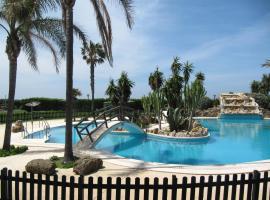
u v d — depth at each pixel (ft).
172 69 177.06
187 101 85.30
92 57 154.20
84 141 58.08
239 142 77.05
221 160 55.52
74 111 122.31
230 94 164.45
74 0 41.42
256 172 23.35
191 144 72.18
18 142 60.95
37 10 42.78
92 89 154.61
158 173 36.24
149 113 105.70
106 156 46.24
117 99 127.65
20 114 110.01
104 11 44.06
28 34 50.44
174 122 82.53
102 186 21.67
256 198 23.40
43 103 148.05
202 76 191.01
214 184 22.33
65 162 41.04
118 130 85.61
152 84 162.71
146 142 73.67
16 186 23.40
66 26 41.65
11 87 49.21
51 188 29.04
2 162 42.22
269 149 67.51
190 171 36.96
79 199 22.00
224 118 146.51
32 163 34.68
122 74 130.72
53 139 75.46
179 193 27.58
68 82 41.70
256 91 259.80
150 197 26.55
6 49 48.42
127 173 36.11
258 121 138.92
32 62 53.88
